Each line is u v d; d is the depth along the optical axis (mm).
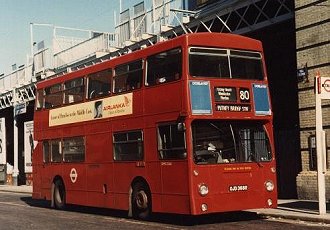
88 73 17375
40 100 20703
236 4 17938
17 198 26859
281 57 19719
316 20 16484
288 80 19453
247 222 13547
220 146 13023
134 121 14711
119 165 15398
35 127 20875
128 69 15227
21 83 36594
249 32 18250
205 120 12859
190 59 12875
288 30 18719
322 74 16312
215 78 13039
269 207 13477
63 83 18938
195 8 20672
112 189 15750
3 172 42938
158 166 13672
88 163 17062
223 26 19469
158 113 13703
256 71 13766
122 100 15359
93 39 27016
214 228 12453
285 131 19297
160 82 13695
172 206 13117
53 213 17844
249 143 13414
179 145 12922
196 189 12555
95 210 18797
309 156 16797
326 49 16172
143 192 14414
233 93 13211
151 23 22547
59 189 19156
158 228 12711
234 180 13023
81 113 17625
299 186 17062
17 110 37875
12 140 46469
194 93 12719
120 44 24641
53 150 19484
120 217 15930
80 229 13070
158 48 13938
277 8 18359
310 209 14695
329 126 16062
